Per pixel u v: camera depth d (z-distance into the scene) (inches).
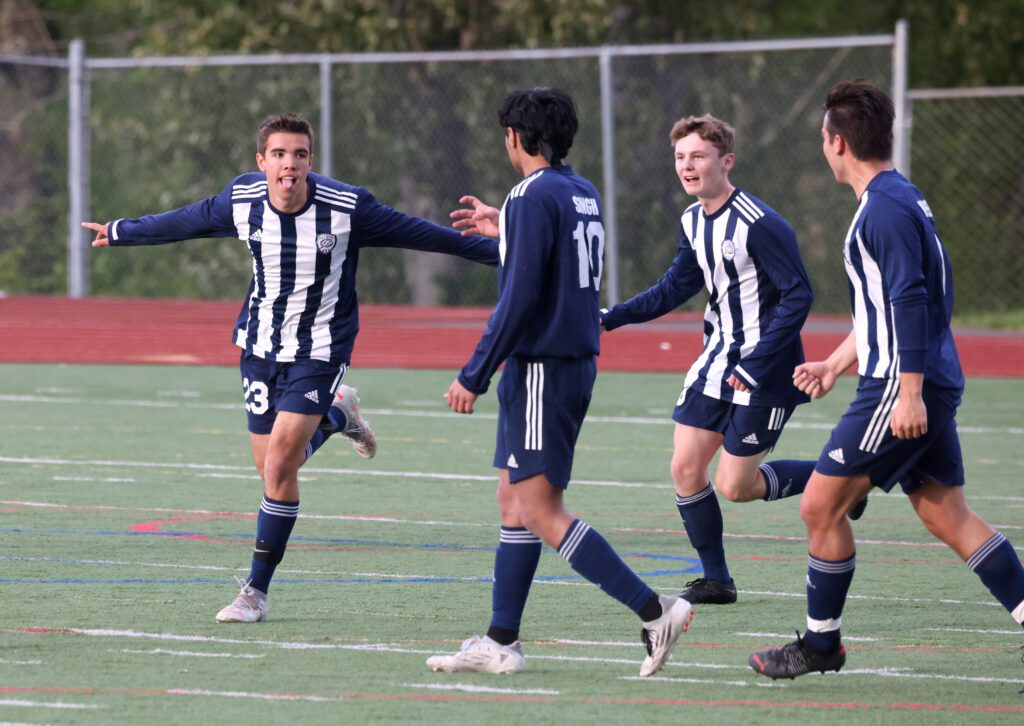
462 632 868.6
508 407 770.2
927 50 3907.5
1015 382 2402.8
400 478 1488.7
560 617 914.1
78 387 2209.6
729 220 973.2
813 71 3250.5
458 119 3307.1
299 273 905.5
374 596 967.0
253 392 924.6
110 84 3415.4
